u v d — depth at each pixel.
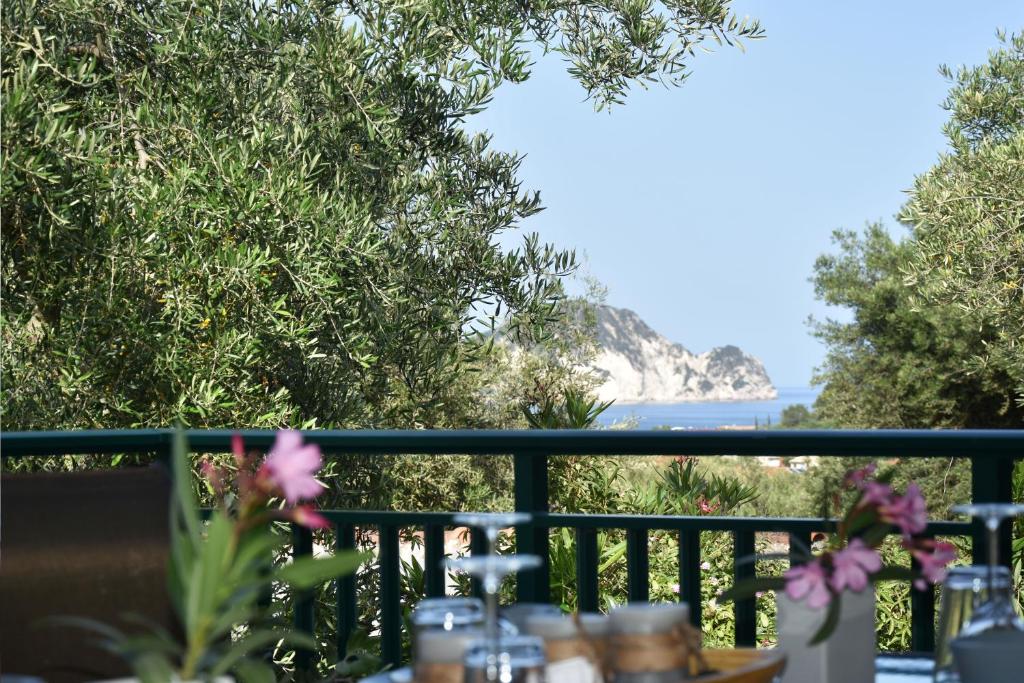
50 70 5.03
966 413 17.06
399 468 6.63
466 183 6.21
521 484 2.25
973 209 8.57
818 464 13.87
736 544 2.18
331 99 5.54
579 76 6.08
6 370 4.68
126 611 1.67
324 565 0.95
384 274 5.58
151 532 1.71
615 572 4.78
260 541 0.94
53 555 1.66
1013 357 9.85
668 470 5.65
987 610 1.16
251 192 4.86
